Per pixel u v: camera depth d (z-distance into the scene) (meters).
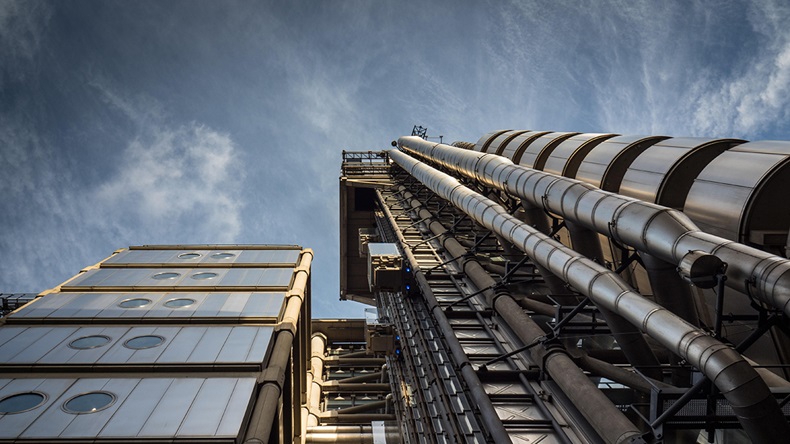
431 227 52.59
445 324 28.95
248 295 33.97
